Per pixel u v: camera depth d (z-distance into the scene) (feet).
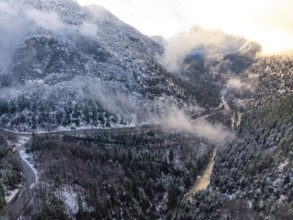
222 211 519.60
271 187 524.93
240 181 579.07
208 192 578.25
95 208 509.76
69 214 482.69
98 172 594.24
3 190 485.97
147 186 611.06
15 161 573.33
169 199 599.57
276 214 463.42
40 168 579.48
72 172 569.23
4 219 437.17
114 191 554.87
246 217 494.18
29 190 507.71
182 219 533.96
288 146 583.99
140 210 545.85
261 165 582.76
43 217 451.12
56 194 505.66
